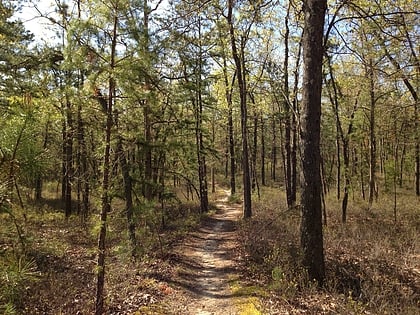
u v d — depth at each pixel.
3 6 13.59
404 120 16.41
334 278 8.34
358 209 19.44
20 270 4.70
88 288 8.41
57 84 7.59
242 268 9.61
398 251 11.20
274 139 41.19
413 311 7.10
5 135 6.35
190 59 14.69
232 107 24.70
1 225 6.77
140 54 6.09
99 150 6.97
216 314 6.94
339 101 19.00
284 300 7.13
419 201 22.91
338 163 22.59
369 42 14.15
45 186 30.98
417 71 14.16
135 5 6.07
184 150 13.68
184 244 13.16
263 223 15.20
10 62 12.58
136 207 7.69
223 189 41.84
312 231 8.19
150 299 7.65
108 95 6.34
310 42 8.05
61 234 13.80
